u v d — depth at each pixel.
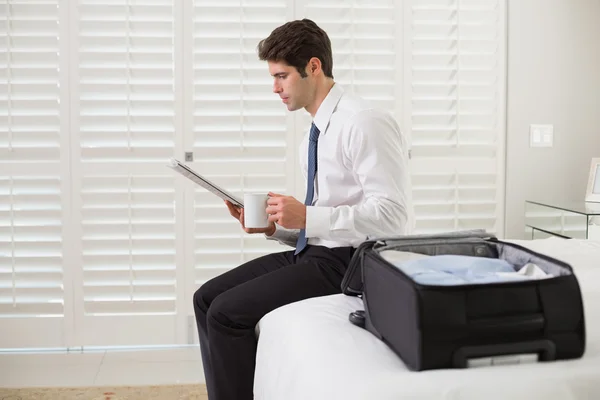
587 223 2.69
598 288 1.50
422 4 3.24
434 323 1.03
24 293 3.19
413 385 1.00
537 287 1.06
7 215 3.16
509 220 3.32
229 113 3.20
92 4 3.12
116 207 3.17
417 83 3.26
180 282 3.22
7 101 3.12
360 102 1.93
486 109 3.31
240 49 3.18
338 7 3.21
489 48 3.29
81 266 3.18
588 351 1.12
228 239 3.22
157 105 3.17
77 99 3.14
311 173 2.01
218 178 3.21
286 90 1.97
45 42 3.12
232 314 1.77
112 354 3.14
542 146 3.30
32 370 2.92
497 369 1.03
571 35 3.28
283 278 1.83
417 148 3.28
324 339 1.26
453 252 1.36
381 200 1.80
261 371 1.53
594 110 3.32
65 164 3.15
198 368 2.95
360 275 1.52
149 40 3.15
